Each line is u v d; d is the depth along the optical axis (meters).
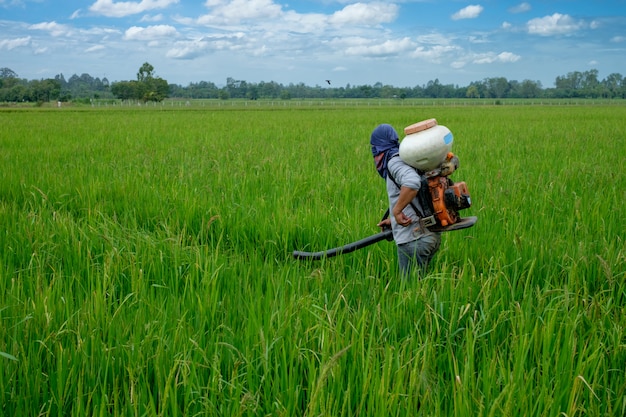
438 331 3.66
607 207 7.08
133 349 3.35
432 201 4.54
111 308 4.32
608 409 3.01
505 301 4.34
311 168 10.73
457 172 10.09
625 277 4.64
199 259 4.90
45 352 3.48
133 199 8.18
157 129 22.66
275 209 7.12
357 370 3.27
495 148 14.34
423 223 4.61
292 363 3.24
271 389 3.15
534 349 3.42
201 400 3.04
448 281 4.41
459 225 4.55
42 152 13.91
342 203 7.77
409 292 4.15
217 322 3.96
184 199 7.81
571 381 3.12
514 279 4.61
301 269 5.08
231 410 2.97
